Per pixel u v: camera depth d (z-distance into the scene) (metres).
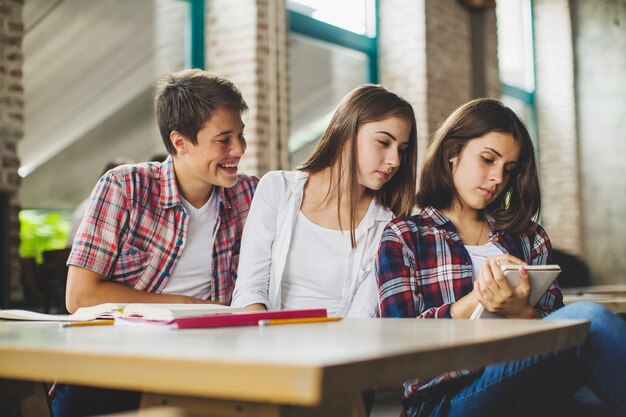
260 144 5.96
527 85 10.60
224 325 1.38
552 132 10.55
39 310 4.55
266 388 0.82
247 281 2.15
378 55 8.00
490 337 1.10
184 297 2.24
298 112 7.60
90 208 2.25
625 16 10.28
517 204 2.11
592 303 1.50
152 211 2.29
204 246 2.36
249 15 6.00
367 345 1.01
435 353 0.98
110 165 4.23
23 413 1.69
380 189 2.23
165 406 1.11
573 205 10.40
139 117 6.85
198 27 6.23
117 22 6.33
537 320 1.41
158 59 6.41
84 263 2.21
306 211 2.21
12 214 4.72
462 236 2.10
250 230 2.21
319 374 0.79
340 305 2.14
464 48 8.44
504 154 2.02
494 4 8.51
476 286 1.64
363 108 2.11
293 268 2.18
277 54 6.14
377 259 2.02
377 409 4.08
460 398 1.64
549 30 10.58
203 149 2.25
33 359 1.02
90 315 1.70
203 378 0.86
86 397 2.02
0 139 4.70
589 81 10.46
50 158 6.61
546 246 2.15
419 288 1.99
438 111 7.92
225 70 6.11
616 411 1.42
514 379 1.55
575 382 1.48
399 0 7.89
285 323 1.44
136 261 2.27
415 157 2.20
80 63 6.34
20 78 4.81
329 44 7.50
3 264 4.32
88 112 6.62
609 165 10.31
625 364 1.41
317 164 2.21
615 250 10.23
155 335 1.21
